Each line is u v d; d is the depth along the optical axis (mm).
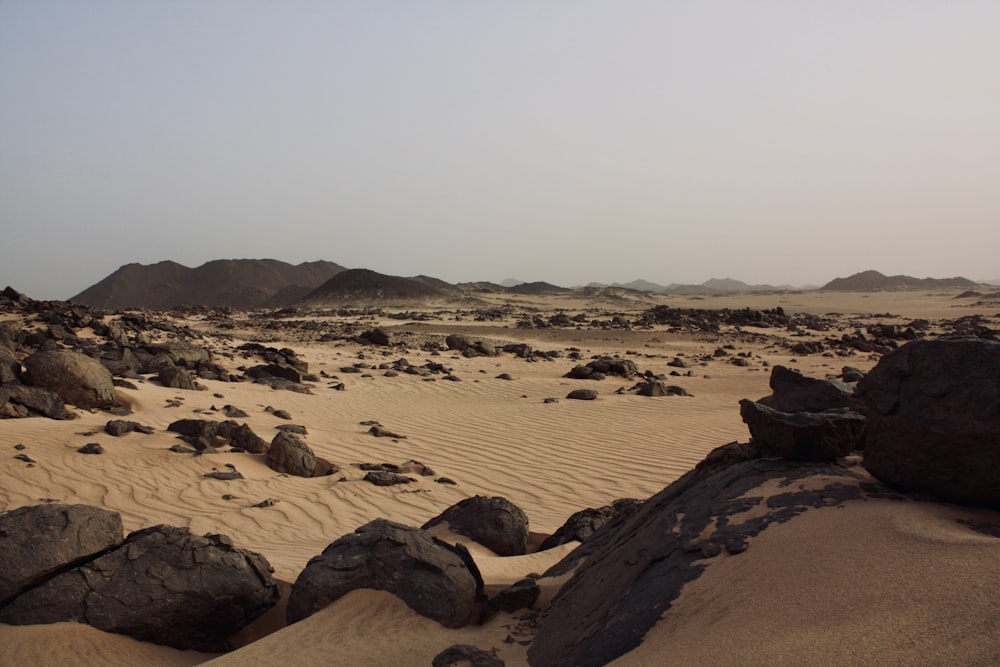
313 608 5797
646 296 143875
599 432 17469
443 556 6062
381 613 5633
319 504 11781
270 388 22828
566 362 35844
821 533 4422
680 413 19922
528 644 5188
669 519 5367
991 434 4414
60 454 13195
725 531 4812
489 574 7109
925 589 3652
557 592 6020
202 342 36250
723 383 27828
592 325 59844
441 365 31703
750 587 4168
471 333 54781
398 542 6090
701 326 57281
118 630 5809
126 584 5996
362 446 15977
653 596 4488
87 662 5398
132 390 19000
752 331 57000
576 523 8867
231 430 14969
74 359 17016
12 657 5293
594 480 13383
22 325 30781
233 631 6383
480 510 8883
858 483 5008
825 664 3342
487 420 19281
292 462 13727
